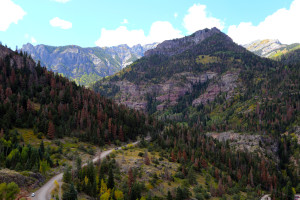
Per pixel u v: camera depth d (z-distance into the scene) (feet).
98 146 503.61
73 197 230.68
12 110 475.72
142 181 343.26
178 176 410.52
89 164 310.04
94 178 283.79
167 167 436.35
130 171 319.47
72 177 289.94
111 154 420.36
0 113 472.03
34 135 452.76
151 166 417.69
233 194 428.56
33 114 524.11
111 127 587.68
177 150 540.52
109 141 539.70
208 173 489.26
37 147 401.29
